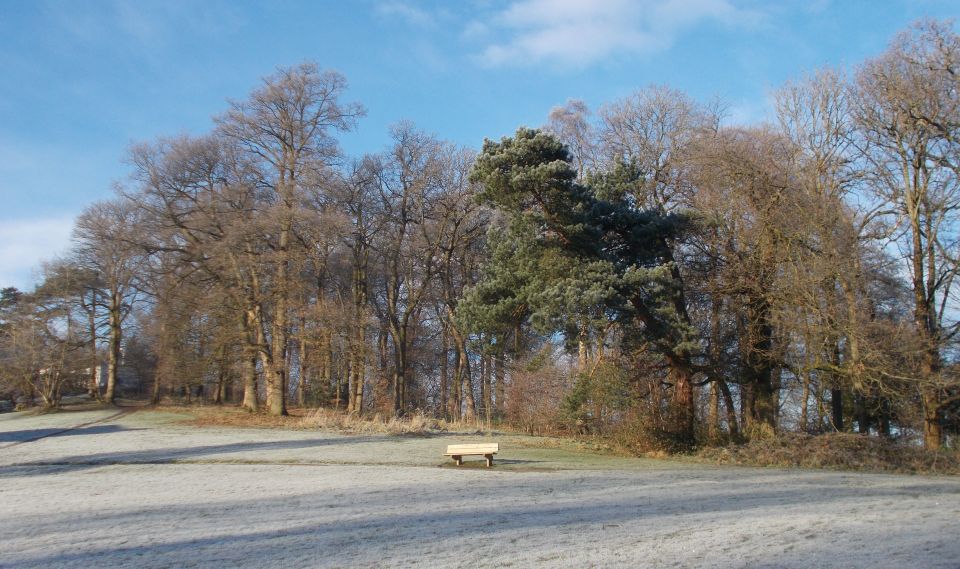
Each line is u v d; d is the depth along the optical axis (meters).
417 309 50.12
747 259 26.38
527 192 24.50
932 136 26.47
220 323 38.81
